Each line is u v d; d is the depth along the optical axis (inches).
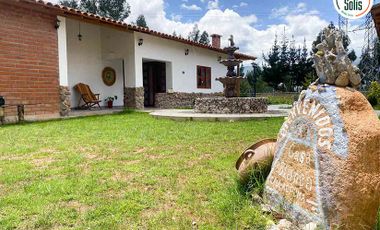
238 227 91.9
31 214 102.3
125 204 109.0
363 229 78.3
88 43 589.3
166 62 644.7
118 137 249.9
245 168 116.0
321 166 85.1
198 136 249.8
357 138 81.2
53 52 425.1
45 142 232.2
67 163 167.8
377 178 80.5
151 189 125.6
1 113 351.6
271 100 754.2
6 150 203.8
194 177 140.3
